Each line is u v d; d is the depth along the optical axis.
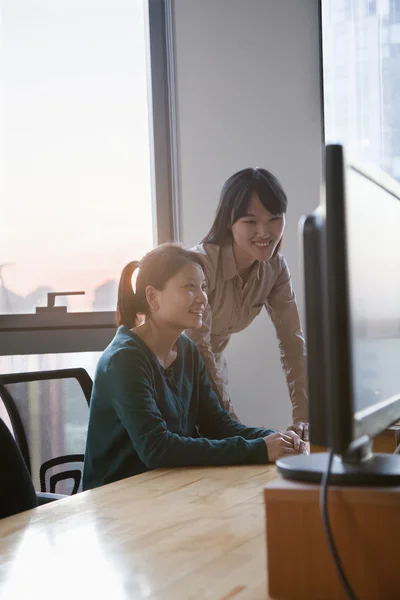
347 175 0.73
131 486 1.42
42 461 2.16
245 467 1.60
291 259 3.47
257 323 3.41
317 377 0.77
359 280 0.80
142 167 3.49
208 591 0.81
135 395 1.70
